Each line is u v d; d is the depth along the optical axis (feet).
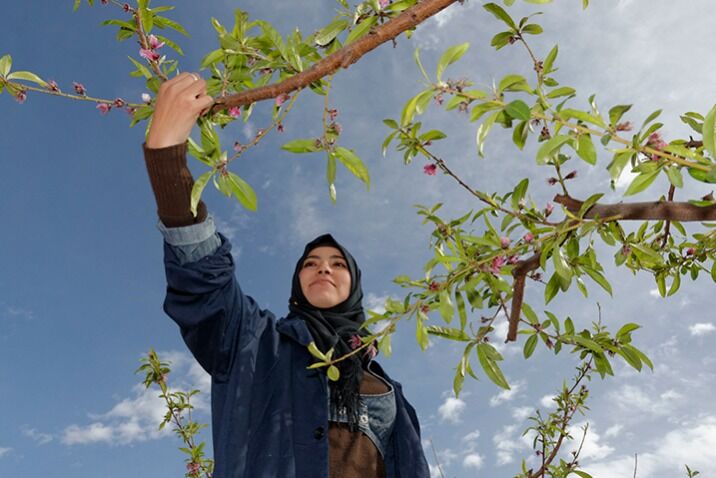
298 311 8.41
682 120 5.73
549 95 4.80
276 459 6.45
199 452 13.17
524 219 6.17
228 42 5.49
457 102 4.68
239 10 5.44
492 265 5.66
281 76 5.63
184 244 5.97
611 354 7.34
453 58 4.74
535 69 5.72
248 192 5.17
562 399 12.20
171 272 6.06
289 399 6.89
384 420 7.76
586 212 5.71
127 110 5.89
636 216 5.39
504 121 4.75
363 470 7.17
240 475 6.27
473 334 5.85
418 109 4.70
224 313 6.54
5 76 5.82
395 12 5.24
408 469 7.89
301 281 8.86
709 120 4.04
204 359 6.84
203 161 5.15
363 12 5.52
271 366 7.00
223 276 6.27
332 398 7.23
